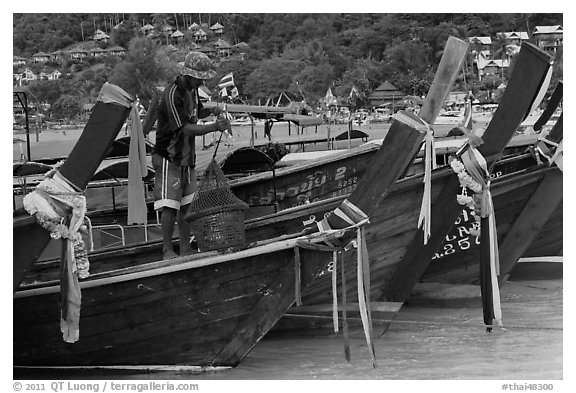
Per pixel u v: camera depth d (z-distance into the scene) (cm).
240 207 745
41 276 874
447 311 1023
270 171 1177
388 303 905
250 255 730
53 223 669
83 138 667
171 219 803
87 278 718
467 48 703
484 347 859
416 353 841
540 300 1061
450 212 905
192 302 739
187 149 798
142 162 722
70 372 755
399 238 908
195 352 755
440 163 1313
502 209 1007
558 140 1012
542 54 842
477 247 1021
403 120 714
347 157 1155
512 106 858
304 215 897
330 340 905
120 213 1203
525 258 1180
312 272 743
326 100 3959
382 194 720
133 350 748
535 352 834
